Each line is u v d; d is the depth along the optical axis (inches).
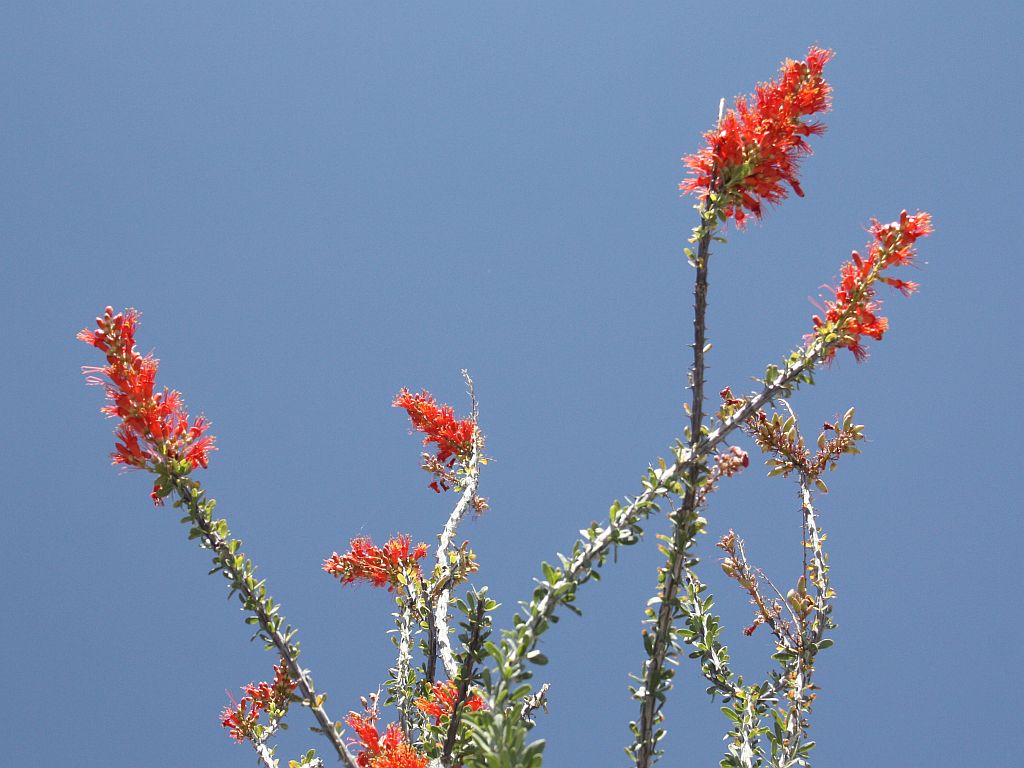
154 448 135.4
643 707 123.3
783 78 131.0
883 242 132.2
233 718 189.3
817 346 130.2
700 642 185.5
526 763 109.1
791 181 128.2
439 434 233.9
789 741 167.2
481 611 141.7
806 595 188.7
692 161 130.6
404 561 209.6
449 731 140.1
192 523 136.5
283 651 137.9
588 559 120.1
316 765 188.9
